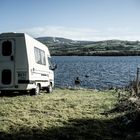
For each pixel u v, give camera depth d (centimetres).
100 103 1519
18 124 1055
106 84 4294
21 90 1714
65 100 1617
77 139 897
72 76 5791
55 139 891
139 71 1716
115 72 7056
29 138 894
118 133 967
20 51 1694
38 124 1066
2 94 1855
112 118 1178
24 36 1697
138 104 1252
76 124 1083
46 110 1311
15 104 1446
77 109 1352
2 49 1705
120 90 2114
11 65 1692
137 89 1495
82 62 13762
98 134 948
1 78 1700
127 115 1159
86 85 4112
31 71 1725
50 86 2183
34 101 1563
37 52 1873
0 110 1284
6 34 1705
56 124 1074
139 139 901
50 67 2228
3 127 1005
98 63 12562
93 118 1174
